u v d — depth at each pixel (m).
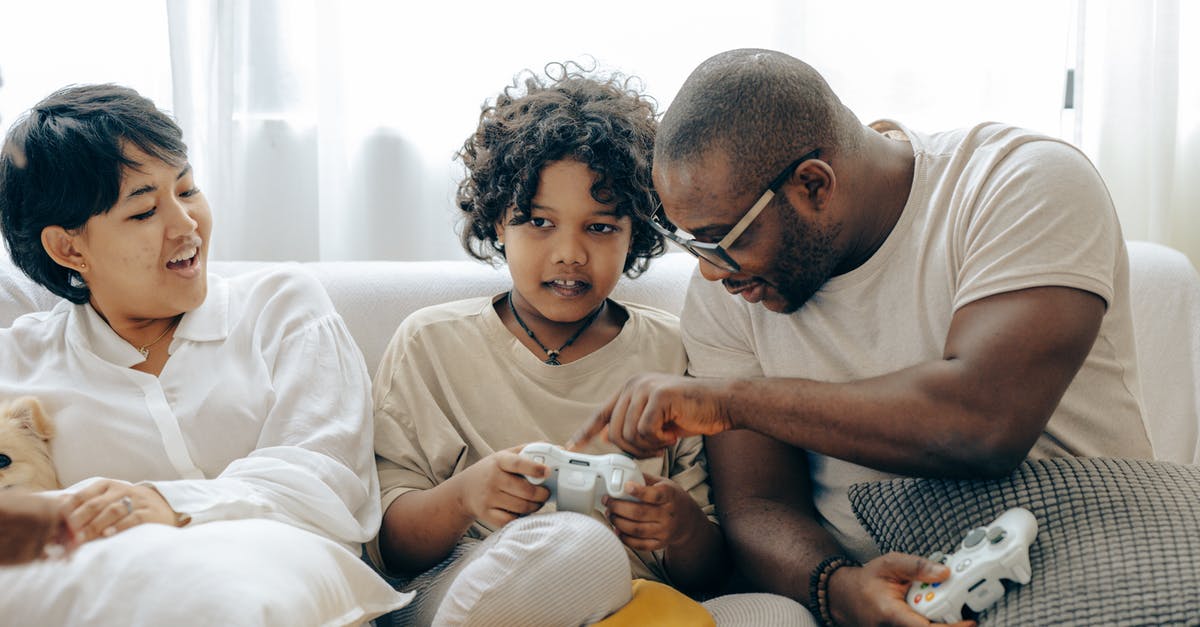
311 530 1.25
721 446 1.41
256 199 1.99
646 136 1.46
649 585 1.23
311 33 1.99
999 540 1.05
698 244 1.20
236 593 1.00
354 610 1.14
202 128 2.01
